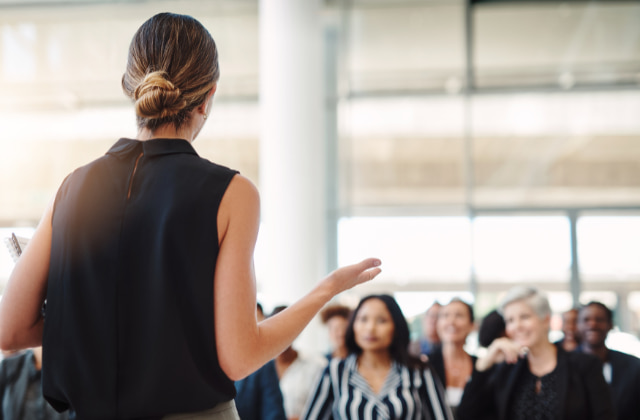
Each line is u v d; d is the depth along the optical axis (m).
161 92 0.99
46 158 8.17
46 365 0.97
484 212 7.98
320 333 6.59
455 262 7.91
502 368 3.14
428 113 8.07
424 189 8.00
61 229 0.98
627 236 7.96
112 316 0.94
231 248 0.95
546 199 8.01
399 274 7.87
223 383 0.95
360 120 8.05
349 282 1.05
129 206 0.97
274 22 7.12
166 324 0.93
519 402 3.05
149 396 0.92
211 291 0.94
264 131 7.18
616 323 7.86
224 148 8.00
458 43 8.12
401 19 8.15
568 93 8.10
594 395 2.99
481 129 8.06
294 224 7.02
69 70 8.26
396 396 2.95
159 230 0.95
